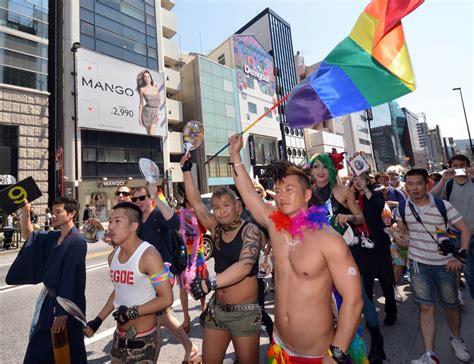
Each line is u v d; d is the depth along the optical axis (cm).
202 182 2761
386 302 357
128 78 2303
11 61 1705
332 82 258
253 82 3544
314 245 146
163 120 2528
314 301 147
